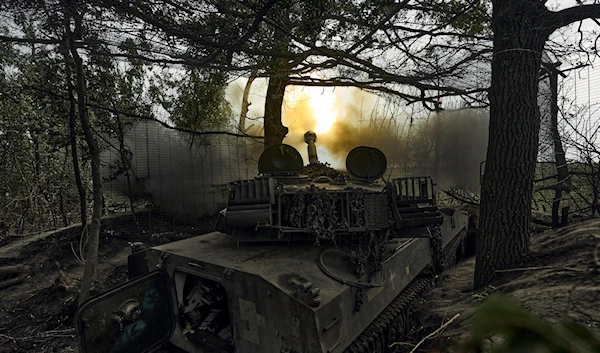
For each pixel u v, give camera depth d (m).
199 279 6.52
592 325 3.87
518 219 6.49
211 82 10.70
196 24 6.79
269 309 4.80
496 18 6.54
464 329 5.05
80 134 11.43
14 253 11.87
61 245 11.77
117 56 7.52
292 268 5.29
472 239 12.04
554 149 9.65
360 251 5.64
